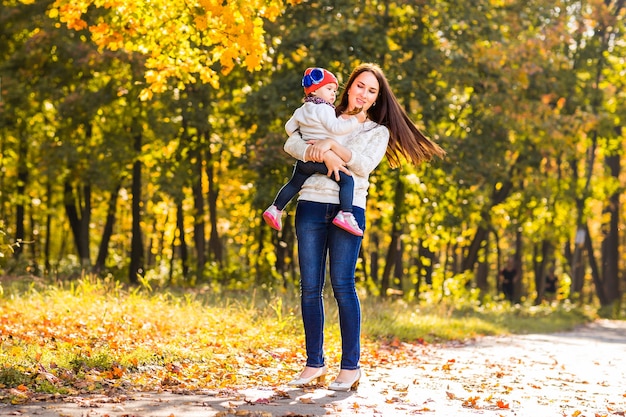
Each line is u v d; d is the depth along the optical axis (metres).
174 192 24.64
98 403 5.22
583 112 24.61
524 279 48.69
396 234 23.41
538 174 28.17
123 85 22.55
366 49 20.95
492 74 22.78
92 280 14.78
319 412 5.13
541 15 24.44
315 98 5.98
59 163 23.80
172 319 10.52
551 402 6.60
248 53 9.52
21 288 14.62
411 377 7.80
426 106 21.02
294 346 9.38
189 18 9.75
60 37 22.69
